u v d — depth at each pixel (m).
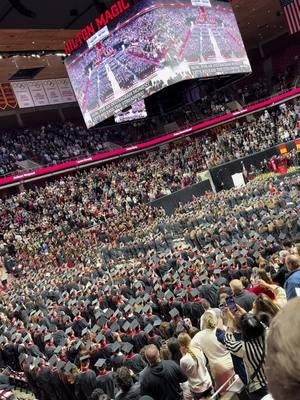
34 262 33.94
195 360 6.86
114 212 42.50
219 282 14.41
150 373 6.80
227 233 23.53
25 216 40.44
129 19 31.52
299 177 31.91
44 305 20.45
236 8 48.72
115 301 17.77
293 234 19.08
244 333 4.59
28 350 14.91
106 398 7.18
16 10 33.34
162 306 14.78
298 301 1.18
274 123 48.72
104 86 33.69
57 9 34.88
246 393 5.44
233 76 40.69
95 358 12.16
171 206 42.81
